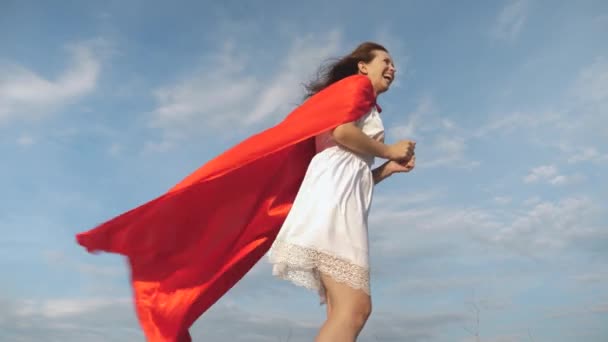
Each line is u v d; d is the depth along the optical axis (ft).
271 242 11.12
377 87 11.10
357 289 8.77
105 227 10.50
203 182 10.46
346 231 9.05
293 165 10.96
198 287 10.93
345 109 9.73
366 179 9.93
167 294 10.87
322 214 9.05
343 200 9.25
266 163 10.89
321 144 10.32
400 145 10.33
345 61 11.25
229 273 11.08
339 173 9.53
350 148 9.78
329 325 8.54
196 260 10.93
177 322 10.83
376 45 11.35
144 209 10.50
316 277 8.96
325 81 11.45
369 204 9.86
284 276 9.05
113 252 10.73
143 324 10.78
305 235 8.92
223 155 10.43
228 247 11.02
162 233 10.73
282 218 10.94
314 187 9.43
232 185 10.77
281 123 10.38
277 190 11.01
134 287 10.89
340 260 8.80
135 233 10.63
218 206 10.81
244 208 10.93
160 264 10.94
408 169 10.57
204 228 10.88
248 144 10.36
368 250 9.21
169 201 10.53
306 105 10.23
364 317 8.78
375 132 10.20
